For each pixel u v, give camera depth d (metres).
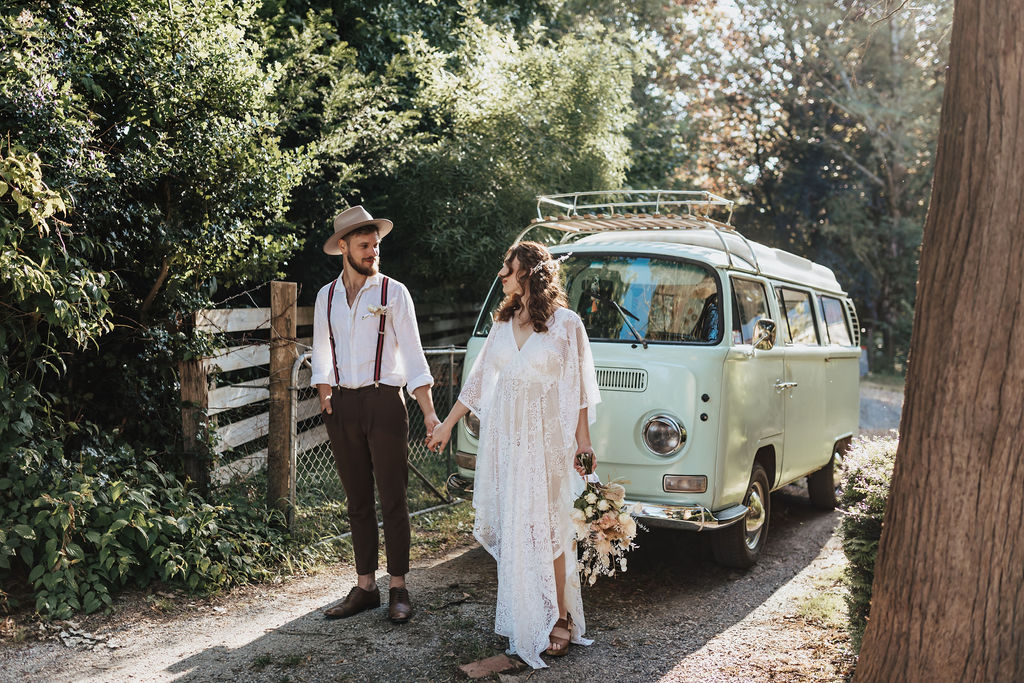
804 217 28.00
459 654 4.09
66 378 5.48
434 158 9.37
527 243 4.10
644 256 5.52
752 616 4.78
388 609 4.61
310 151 6.57
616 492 4.11
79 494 4.58
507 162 9.69
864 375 26.17
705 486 4.94
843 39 23.09
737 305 5.43
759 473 5.80
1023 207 2.63
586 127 10.49
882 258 27.28
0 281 4.39
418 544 6.06
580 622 4.29
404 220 9.68
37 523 4.44
